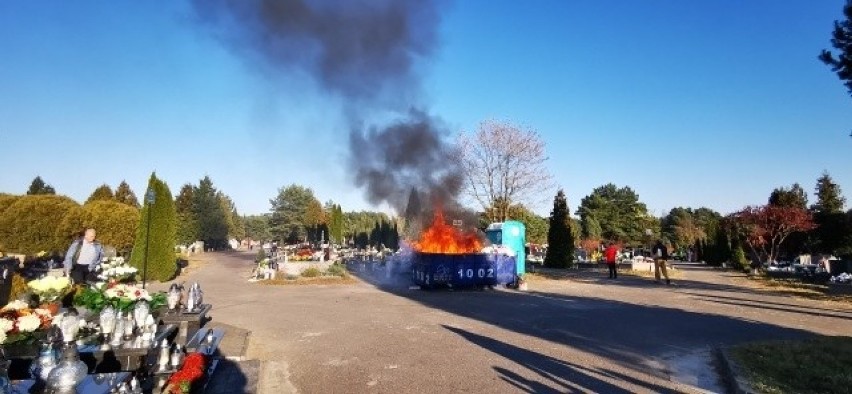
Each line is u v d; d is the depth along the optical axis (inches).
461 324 434.6
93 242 449.4
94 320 290.2
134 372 227.0
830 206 1942.7
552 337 381.7
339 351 330.3
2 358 198.8
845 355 310.5
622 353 332.2
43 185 2647.6
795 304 603.2
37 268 721.0
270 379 267.6
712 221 1818.4
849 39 565.6
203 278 898.7
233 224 3415.4
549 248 1336.1
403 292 703.7
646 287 814.5
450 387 253.1
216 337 331.9
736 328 428.8
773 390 235.3
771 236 1491.1
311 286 766.5
